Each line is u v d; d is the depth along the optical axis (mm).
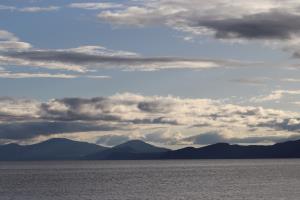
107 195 123625
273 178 184625
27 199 116688
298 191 129125
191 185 153000
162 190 136000
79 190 137750
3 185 158250
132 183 163875
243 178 186875
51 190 138625
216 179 182250
